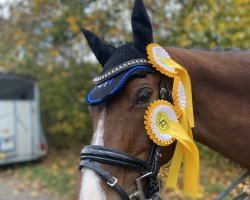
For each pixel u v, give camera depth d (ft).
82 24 29.96
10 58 34.50
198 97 7.11
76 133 36.27
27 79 32.94
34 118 33.45
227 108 7.22
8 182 27.63
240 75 7.34
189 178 7.09
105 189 5.93
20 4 33.47
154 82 6.52
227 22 23.38
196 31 24.81
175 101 6.63
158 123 6.35
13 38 33.35
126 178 6.18
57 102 34.19
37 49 33.01
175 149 6.84
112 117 6.24
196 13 25.70
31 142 33.12
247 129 7.22
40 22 32.32
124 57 6.54
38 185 26.11
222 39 23.34
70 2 30.96
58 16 31.45
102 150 6.08
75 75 33.71
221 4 24.18
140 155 6.32
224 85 7.25
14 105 32.24
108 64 6.63
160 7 28.25
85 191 5.84
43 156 35.45
